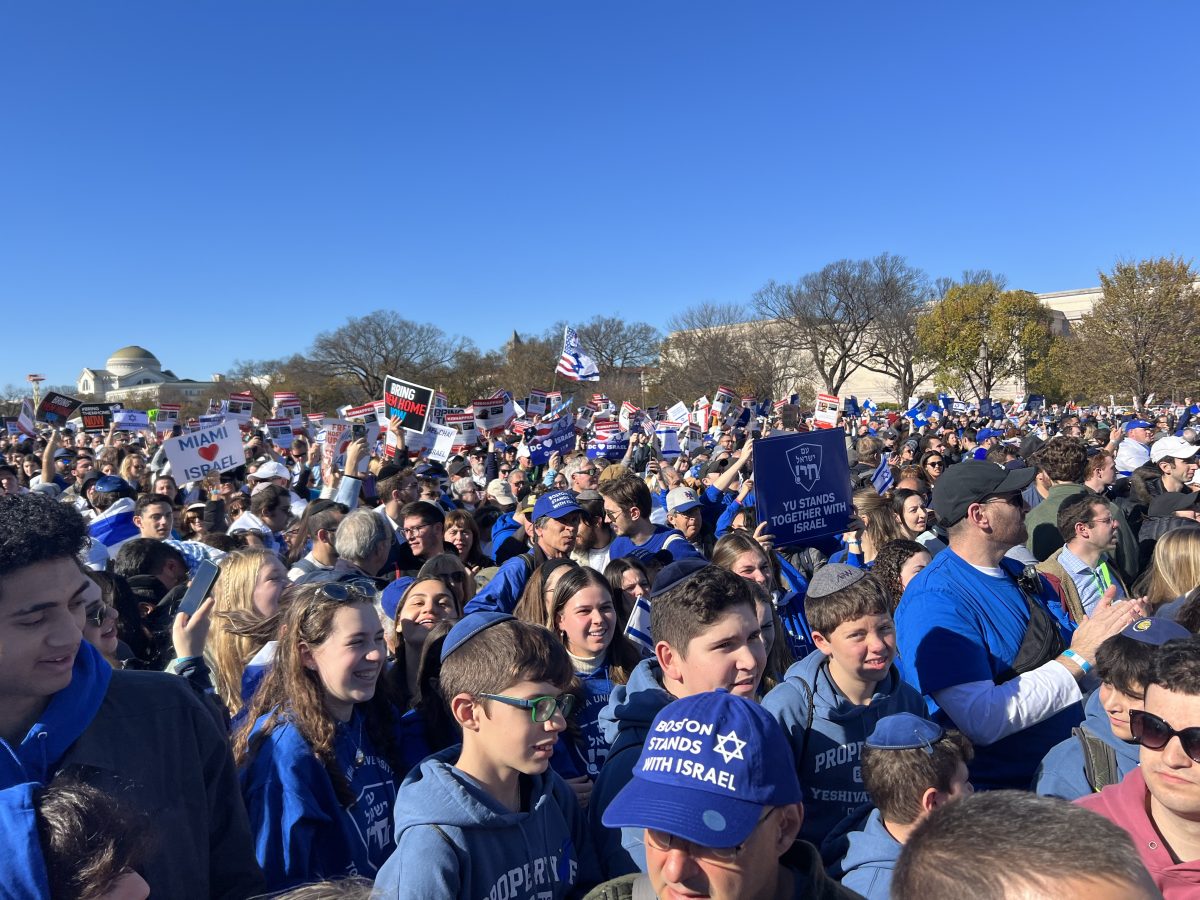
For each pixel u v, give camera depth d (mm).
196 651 3199
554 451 14891
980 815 1288
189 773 2201
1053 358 60625
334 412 71500
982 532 3621
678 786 1740
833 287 67062
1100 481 6906
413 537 6602
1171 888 2074
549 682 2463
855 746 3041
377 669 2891
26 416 19797
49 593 1905
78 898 1438
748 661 2898
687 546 6152
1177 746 2020
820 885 1865
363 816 2861
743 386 63656
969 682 3256
